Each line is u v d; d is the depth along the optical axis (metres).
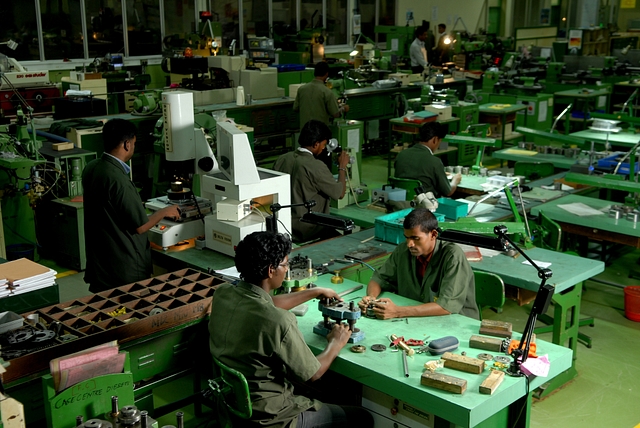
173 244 3.61
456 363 2.34
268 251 2.33
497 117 7.80
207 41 8.09
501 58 10.86
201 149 3.75
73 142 5.70
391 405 2.52
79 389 2.25
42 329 2.49
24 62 8.64
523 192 4.70
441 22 13.16
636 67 9.88
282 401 2.36
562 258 3.53
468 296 2.93
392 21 13.19
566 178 4.26
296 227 4.14
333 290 2.91
